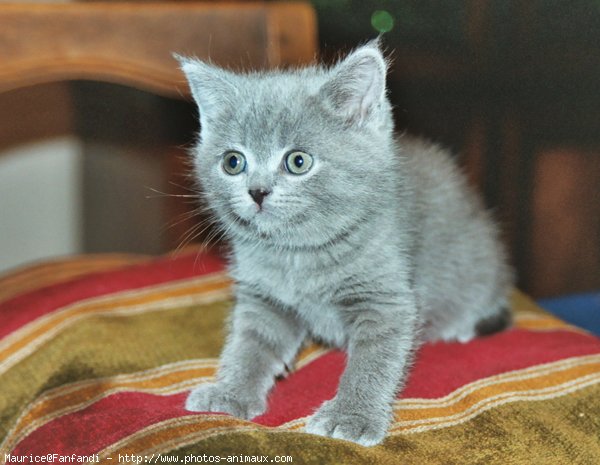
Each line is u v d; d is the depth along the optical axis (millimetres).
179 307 725
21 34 723
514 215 850
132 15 747
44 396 641
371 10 818
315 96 632
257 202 626
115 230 992
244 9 761
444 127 835
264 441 577
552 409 614
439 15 819
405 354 632
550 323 729
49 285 751
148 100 924
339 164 629
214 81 651
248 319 660
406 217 658
